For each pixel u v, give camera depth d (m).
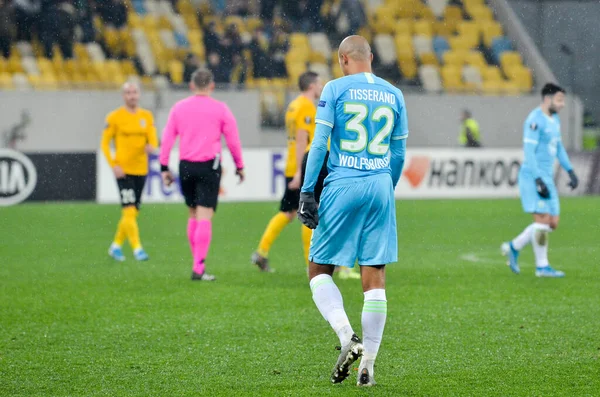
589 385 16.36
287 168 31.45
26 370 17.58
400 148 16.98
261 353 19.14
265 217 54.03
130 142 35.38
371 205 16.06
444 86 83.44
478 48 86.94
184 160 29.86
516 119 77.06
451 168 67.50
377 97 16.31
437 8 88.31
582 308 24.83
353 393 15.74
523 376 17.05
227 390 16.02
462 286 29.06
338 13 84.00
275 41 80.12
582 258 37.25
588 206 61.69
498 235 45.62
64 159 60.75
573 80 89.88
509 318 23.28
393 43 84.75
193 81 30.05
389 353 19.11
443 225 50.06
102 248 39.78
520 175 31.88
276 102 72.69
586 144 83.38
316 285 16.48
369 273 16.31
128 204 35.53
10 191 59.75
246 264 34.69
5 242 41.81
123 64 78.56
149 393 15.84
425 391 15.91
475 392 15.86
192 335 21.06
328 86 16.25
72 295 26.98
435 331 21.58
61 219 51.56
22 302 25.75
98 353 19.14
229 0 83.88
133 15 81.12
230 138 29.97
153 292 27.56
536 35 90.81
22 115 68.31
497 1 89.88
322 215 16.31
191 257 36.81
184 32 82.00
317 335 21.08
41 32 76.62
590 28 90.06
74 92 69.38
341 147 16.22
